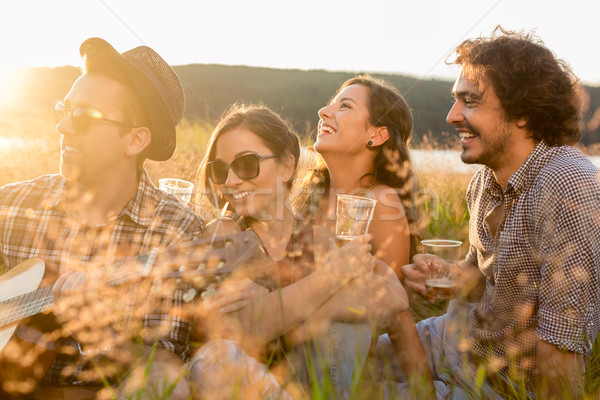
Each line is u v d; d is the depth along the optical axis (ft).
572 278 7.30
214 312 7.28
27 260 7.57
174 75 8.61
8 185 8.09
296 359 7.45
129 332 6.97
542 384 7.34
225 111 9.63
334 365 7.34
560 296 7.35
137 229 7.79
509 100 7.91
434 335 9.05
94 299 6.48
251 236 6.44
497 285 8.23
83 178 7.55
